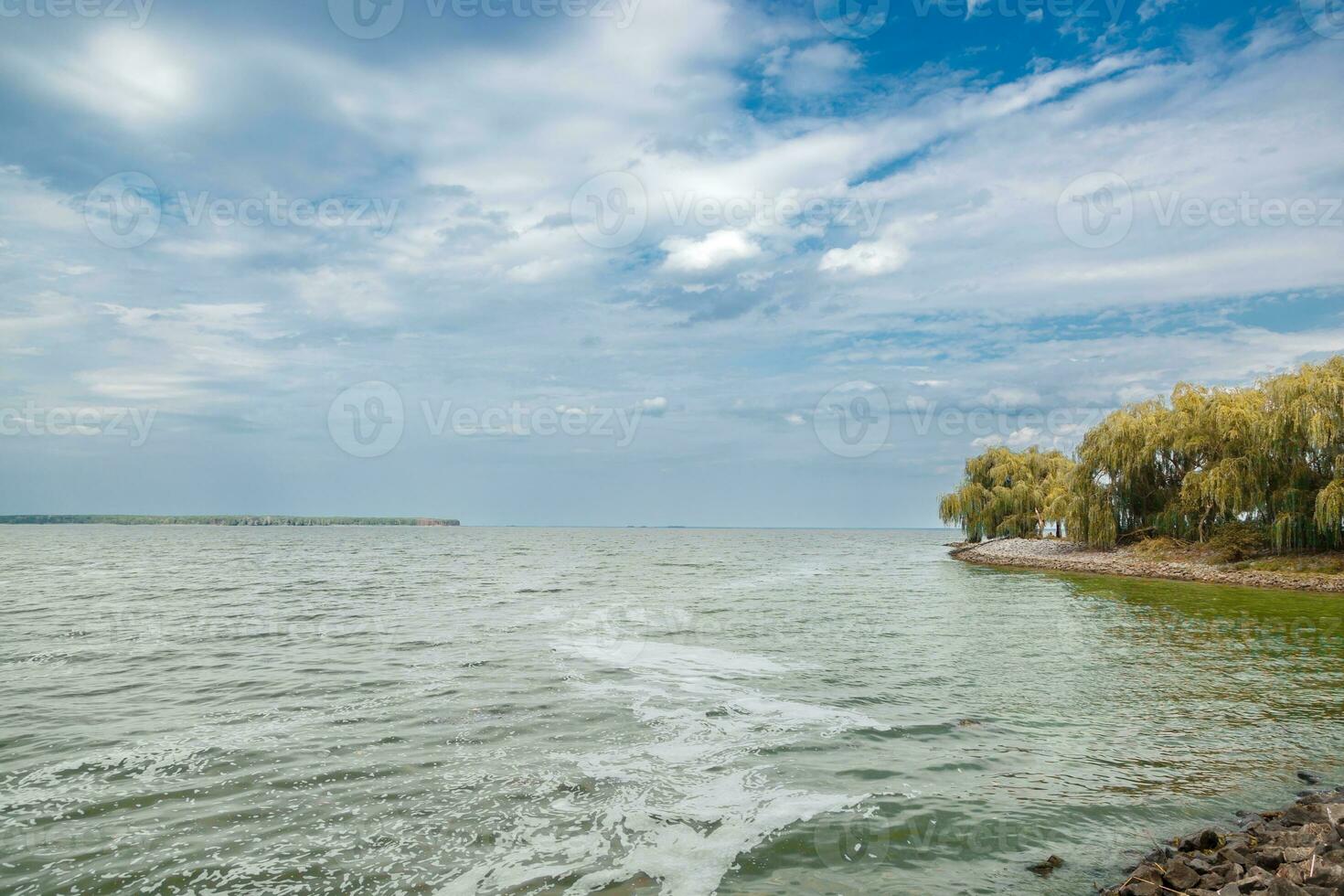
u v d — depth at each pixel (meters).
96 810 8.79
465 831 8.29
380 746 11.23
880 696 14.86
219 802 9.05
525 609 28.42
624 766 10.47
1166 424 48.38
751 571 53.34
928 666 18.02
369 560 65.25
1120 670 17.73
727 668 17.17
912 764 10.78
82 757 10.66
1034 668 17.84
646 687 15.19
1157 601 33.41
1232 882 6.84
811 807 9.12
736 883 7.23
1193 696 15.17
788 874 7.43
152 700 13.91
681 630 23.16
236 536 162.12
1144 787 10.02
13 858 7.56
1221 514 46.19
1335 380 38.66
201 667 16.88
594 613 27.33
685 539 187.62
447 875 7.30
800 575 49.97
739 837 8.27
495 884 7.13
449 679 15.68
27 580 41.34
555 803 9.12
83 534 165.62
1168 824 8.84
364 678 15.75
